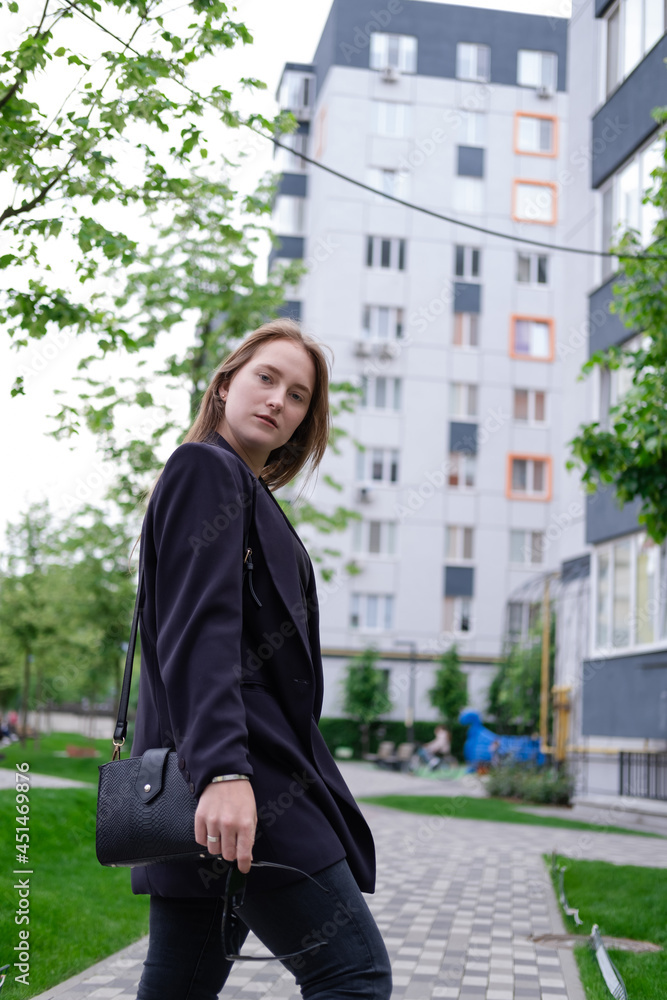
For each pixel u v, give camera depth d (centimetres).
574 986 512
